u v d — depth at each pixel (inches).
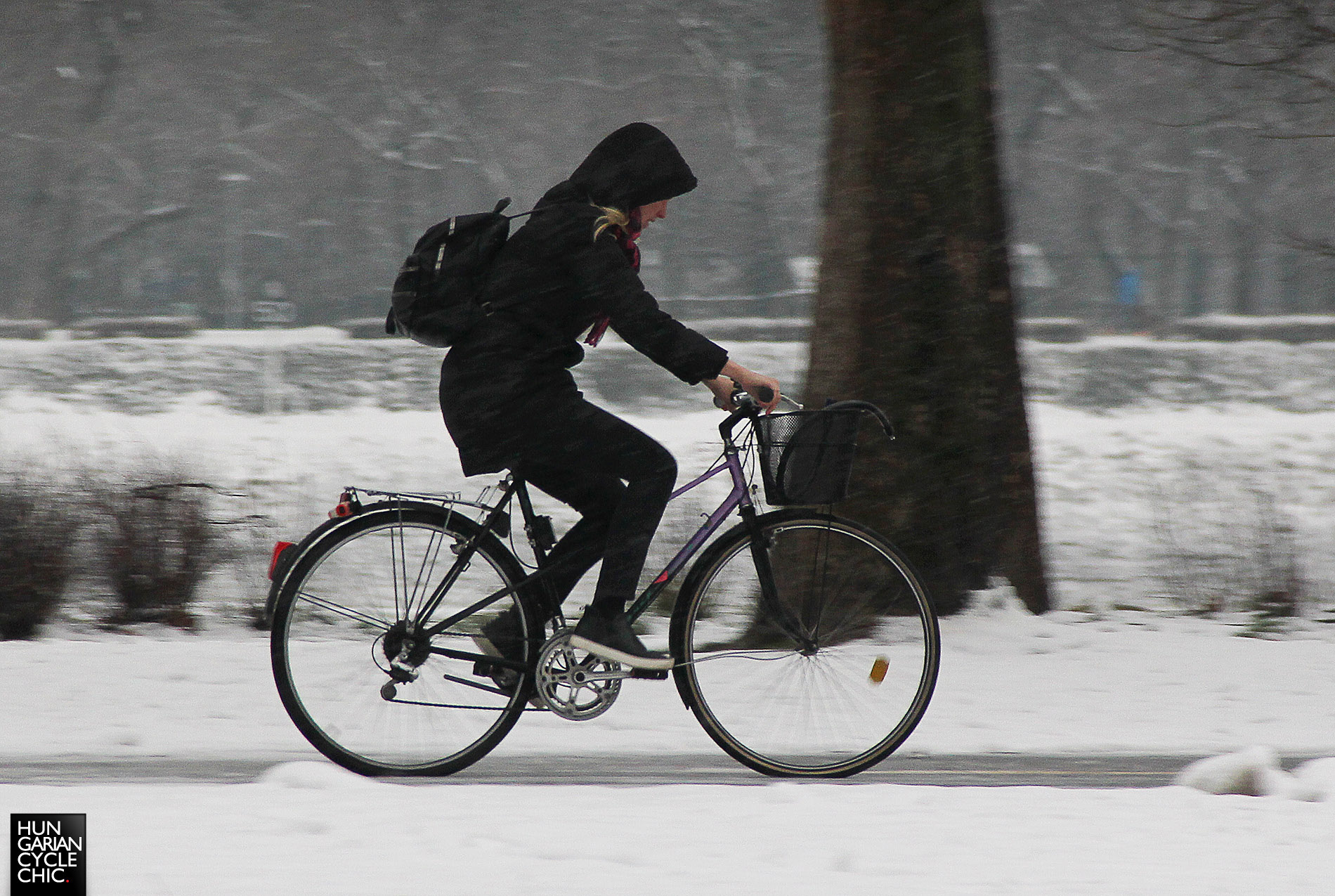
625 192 663.8
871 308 1202.6
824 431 674.2
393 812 537.6
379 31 7849.4
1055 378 4507.9
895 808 561.9
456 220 664.4
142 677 975.6
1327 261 2285.9
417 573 680.4
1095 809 561.3
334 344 4448.8
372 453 3179.1
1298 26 1658.5
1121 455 3280.0
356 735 675.4
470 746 682.8
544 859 471.8
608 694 690.8
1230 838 513.3
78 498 1310.3
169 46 7824.8
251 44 7859.3
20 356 4407.0
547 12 7864.2
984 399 1219.2
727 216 7805.1
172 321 5027.1
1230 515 1612.9
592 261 650.8
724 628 709.3
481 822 524.4
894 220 1197.1
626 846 489.1
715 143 7815.0
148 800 553.3
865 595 708.0
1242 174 7470.5
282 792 571.2
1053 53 7391.7
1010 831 522.3
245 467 2819.9
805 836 510.9
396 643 676.1
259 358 4419.3
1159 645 1117.7
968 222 1209.4
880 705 706.2
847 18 1215.6
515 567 682.2
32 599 1241.4
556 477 684.1
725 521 717.3
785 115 7839.6
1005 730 860.6
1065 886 448.1
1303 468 3137.3
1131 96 7342.5
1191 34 1712.6
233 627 1283.2
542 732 823.1
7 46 7657.5
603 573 674.2
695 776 702.5
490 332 653.9
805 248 7849.4
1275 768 627.8
